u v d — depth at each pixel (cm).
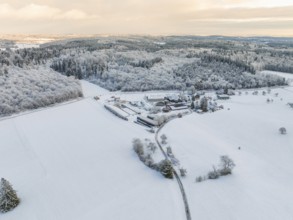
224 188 7800
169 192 7638
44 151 10344
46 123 13362
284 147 11119
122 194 7625
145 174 8700
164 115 13750
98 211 6912
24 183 8281
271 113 15450
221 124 13575
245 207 6931
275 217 6588
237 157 10031
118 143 11025
